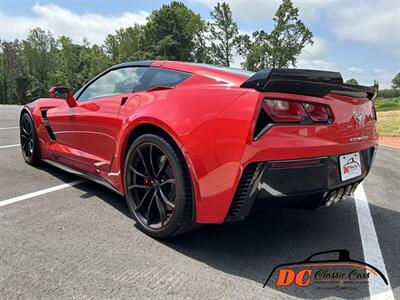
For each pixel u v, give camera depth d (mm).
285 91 2061
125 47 69938
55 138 3842
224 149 2031
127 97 2832
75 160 3510
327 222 2982
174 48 56094
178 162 2230
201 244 2441
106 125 2949
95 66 70562
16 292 1787
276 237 2625
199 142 2119
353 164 2453
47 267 2031
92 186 3617
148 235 2514
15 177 3828
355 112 2422
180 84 2490
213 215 2129
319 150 2141
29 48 74438
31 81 72812
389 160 6641
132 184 2646
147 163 2520
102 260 2141
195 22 61406
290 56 61125
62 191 3420
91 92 3455
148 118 2424
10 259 2104
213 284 1950
